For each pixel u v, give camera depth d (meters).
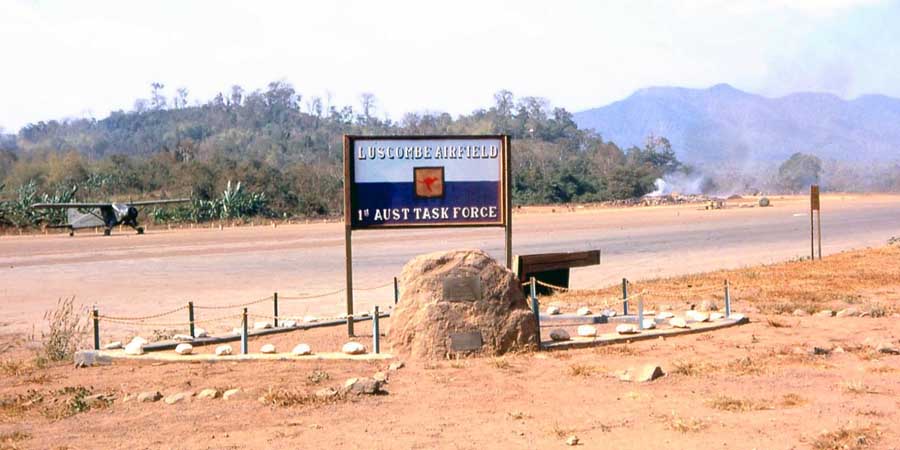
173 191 111.38
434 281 12.95
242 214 98.12
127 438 8.83
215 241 53.84
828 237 46.09
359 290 23.98
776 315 17.30
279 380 11.54
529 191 155.62
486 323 12.83
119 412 9.98
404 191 15.80
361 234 58.97
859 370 11.44
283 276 29.09
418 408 9.83
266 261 35.91
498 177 15.92
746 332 14.98
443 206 15.85
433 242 46.59
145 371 12.56
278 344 14.75
